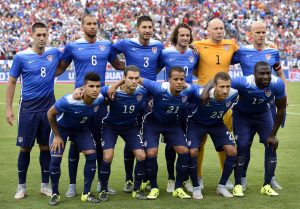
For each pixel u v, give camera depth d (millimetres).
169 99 10492
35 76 10984
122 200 10562
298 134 19484
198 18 55469
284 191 11172
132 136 10859
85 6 55000
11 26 50469
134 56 11930
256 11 57156
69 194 10914
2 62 43062
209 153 15844
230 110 12102
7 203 10312
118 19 54062
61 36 50375
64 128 10492
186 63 11984
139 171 10680
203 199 10609
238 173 10953
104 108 11141
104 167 10477
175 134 10922
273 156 10930
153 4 56406
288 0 58938
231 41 12352
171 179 11469
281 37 54219
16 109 26609
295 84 42688
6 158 14930
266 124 11172
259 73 10352
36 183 12070
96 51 11609
